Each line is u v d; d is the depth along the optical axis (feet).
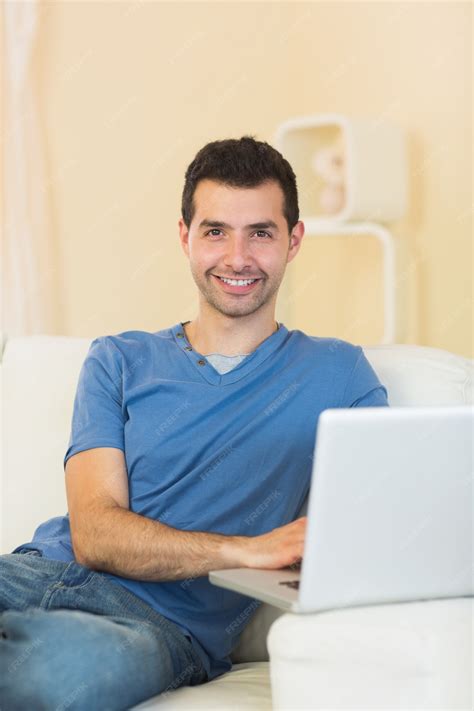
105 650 4.87
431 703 4.25
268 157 6.56
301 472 6.15
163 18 14.17
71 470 6.24
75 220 13.42
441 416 4.41
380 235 12.62
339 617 4.43
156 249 14.30
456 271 13.20
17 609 5.67
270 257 6.44
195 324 6.74
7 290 12.74
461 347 13.17
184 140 14.47
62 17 13.23
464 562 4.67
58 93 13.23
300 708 4.41
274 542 5.29
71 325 13.42
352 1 14.25
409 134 13.67
